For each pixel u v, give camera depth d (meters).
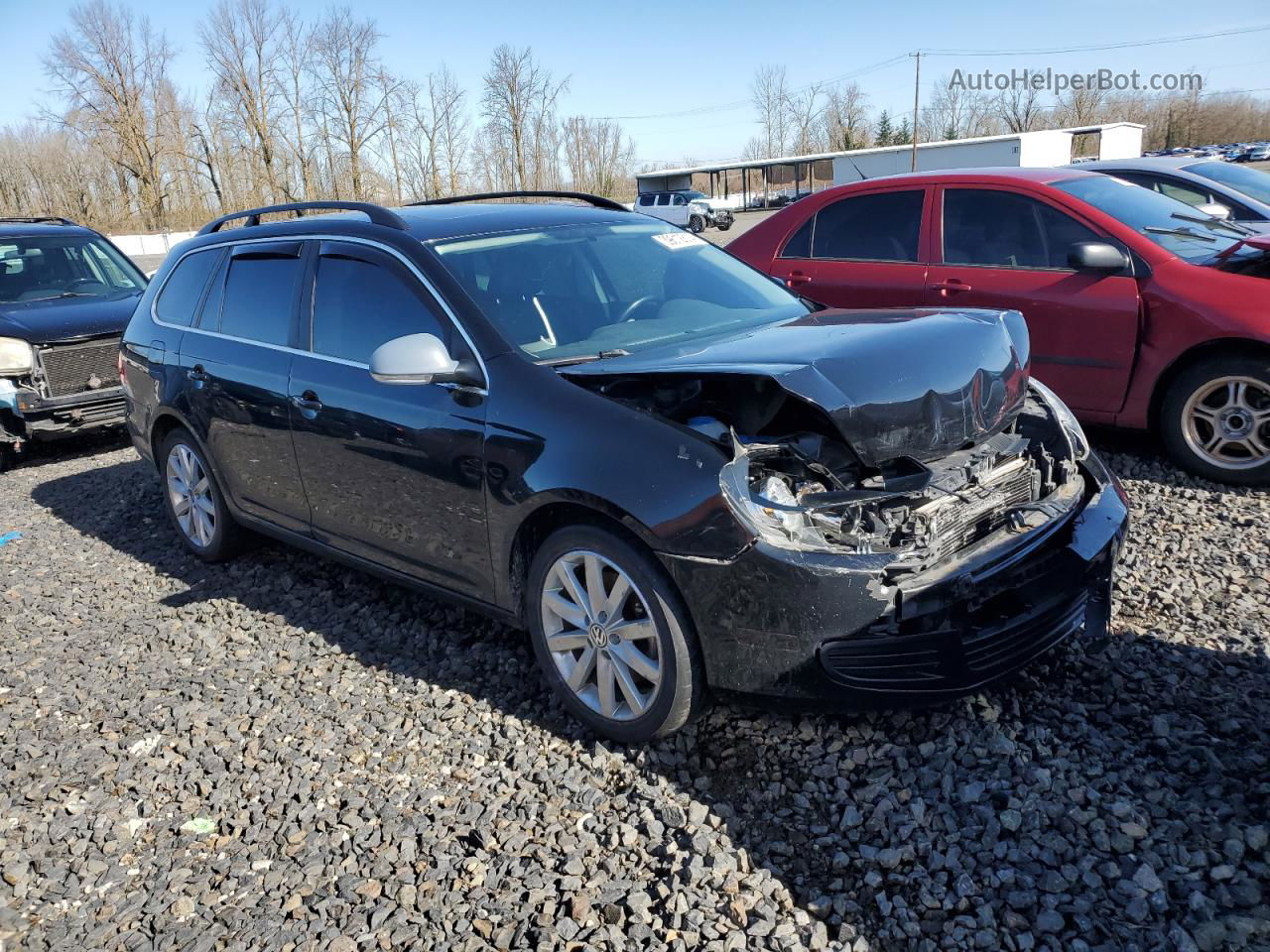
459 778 3.12
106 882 2.79
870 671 2.74
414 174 65.50
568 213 4.38
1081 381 5.51
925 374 2.99
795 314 4.11
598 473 2.99
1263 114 75.19
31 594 5.10
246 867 2.79
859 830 2.70
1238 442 5.06
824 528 2.74
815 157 55.81
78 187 64.06
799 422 3.13
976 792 2.76
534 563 3.30
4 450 7.93
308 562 5.14
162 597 4.90
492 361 3.40
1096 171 8.12
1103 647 3.43
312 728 3.50
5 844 2.99
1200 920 2.27
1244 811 2.59
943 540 2.83
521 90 68.19
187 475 5.23
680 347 3.48
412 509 3.71
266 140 62.75
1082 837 2.57
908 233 6.18
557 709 3.47
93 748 3.50
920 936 2.32
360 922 2.52
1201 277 5.11
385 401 3.71
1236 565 4.15
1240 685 3.21
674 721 3.02
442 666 3.86
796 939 2.33
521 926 2.45
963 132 82.75
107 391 7.94
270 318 4.44
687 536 2.81
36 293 8.57
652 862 2.65
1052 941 2.25
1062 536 3.16
